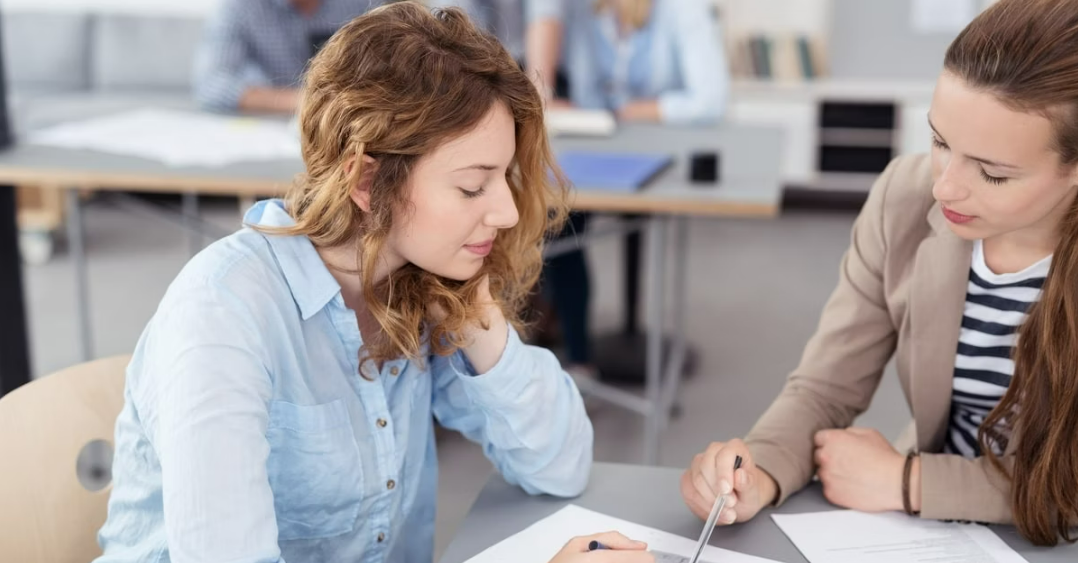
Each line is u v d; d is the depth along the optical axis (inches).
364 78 35.1
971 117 34.6
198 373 33.2
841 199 220.1
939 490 40.3
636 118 121.2
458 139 34.9
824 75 214.2
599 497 42.6
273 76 129.0
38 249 168.6
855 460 42.0
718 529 39.8
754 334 140.5
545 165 41.1
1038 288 41.7
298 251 37.9
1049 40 33.4
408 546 45.8
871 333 47.4
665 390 117.0
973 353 44.0
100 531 40.1
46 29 204.2
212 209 204.1
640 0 123.6
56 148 98.2
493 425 42.2
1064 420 38.1
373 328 41.6
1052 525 38.6
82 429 42.1
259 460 33.3
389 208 35.9
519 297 45.3
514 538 39.0
